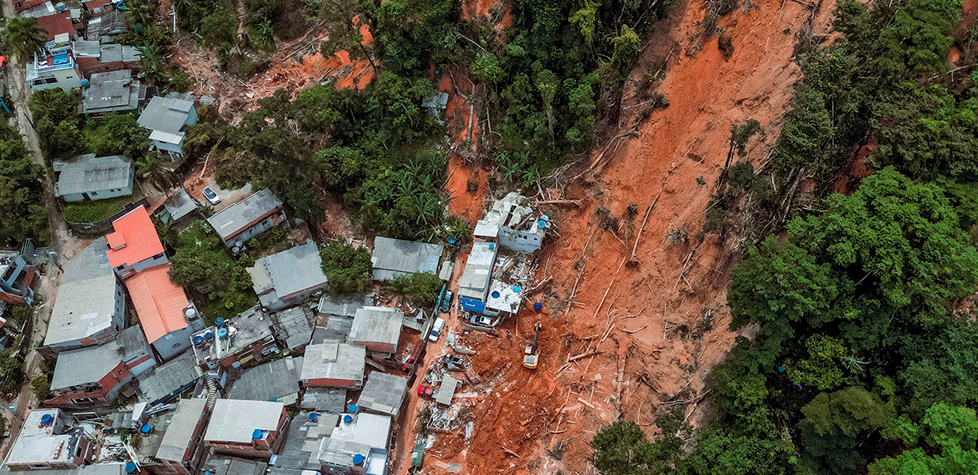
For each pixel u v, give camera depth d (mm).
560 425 60156
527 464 59062
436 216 69125
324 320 64875
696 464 51156
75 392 59344
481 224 66812
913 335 49781
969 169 51688
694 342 59656
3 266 63938
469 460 59156
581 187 67125
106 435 58938
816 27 61094
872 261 48219
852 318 48781
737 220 59156
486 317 64812
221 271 65062
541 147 68250
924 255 48406
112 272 64688
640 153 65562
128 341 61500
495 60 68312
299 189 67500
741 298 52062
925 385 47531
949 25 55156
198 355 61594
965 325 49656
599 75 65688
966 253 47906
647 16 66125
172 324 61844
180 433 56656
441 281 66375
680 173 63656
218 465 57188
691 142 63688
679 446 53562
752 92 61906
